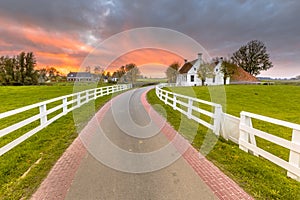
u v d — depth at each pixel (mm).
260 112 10312
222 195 2379
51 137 4699
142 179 2750
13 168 3051
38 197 2316
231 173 2945
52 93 18938
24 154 3621
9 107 10367
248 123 3926
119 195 2367
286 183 2678
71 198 2305
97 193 2406
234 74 35500
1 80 43438
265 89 23047
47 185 2566
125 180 2715
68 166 3129
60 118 6906
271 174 2928
